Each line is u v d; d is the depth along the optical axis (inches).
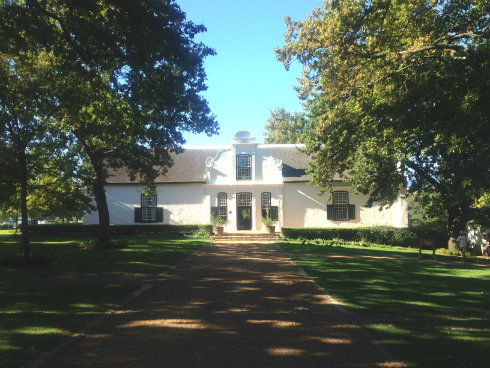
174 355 210.7
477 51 425.4
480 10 496.7
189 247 834.2
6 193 676.1
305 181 1210.0
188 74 522.3
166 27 436.5
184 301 339.3
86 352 214.8
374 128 539.5
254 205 1216.8
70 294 359.6
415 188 997.8
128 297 350.0
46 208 1091.3
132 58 444.8
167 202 1246.3
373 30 510.0
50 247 837.8
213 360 203.5
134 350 218.4
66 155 818.2
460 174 431.8
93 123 572.4
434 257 765.9
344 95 556.7
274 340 235.9
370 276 482.0
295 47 573.3
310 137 935.0
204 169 1282.0
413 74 507.8
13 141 601.0
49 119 661.3
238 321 277.3
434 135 500.1
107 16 438.3
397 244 1131.9
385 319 282.2
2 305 318.0
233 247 850.8
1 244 918.4
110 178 1262.3
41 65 542.0
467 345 223.0
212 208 1219.2
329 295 363.9
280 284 420.2
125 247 820.0
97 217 1264.8
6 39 442.0
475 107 393.4
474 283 453.7
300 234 1135.0
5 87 533.0
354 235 1140.5
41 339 232.4
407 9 491.8
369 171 1001.5
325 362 200.1
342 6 519.8
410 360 201.2
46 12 430.6
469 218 1134.4
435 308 318.0
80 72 463.5
